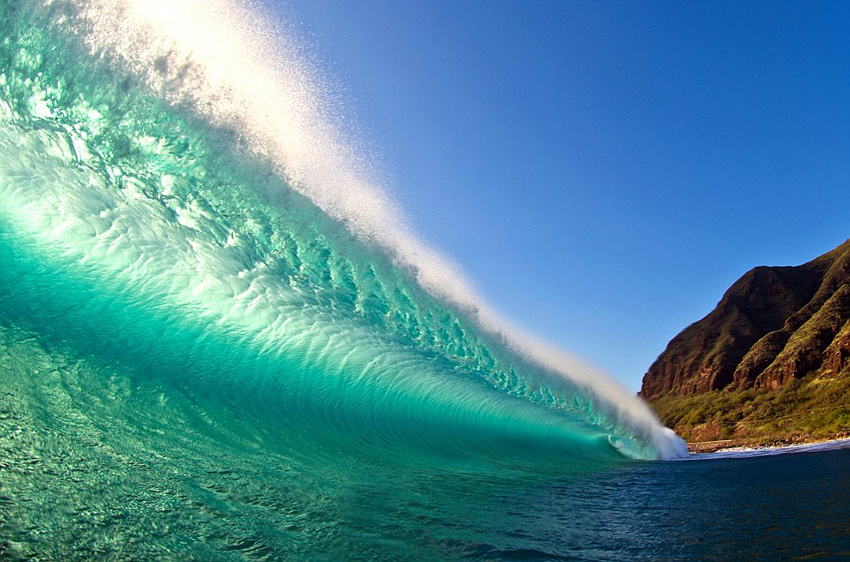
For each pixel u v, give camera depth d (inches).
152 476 163.9
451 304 487.2
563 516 229.9
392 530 171.3
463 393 463.8
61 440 163.5
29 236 233.3
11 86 242.2
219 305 289.6
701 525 218.8
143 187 279.7
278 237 338.0
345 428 315.0
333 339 349.7
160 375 238.2
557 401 627.8
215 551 131.3
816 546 178.5
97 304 237.0
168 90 299.6
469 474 310.7
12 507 122.3
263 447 236.5
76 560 112.0
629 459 652.7
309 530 157.6
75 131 261.4
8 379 179.9
